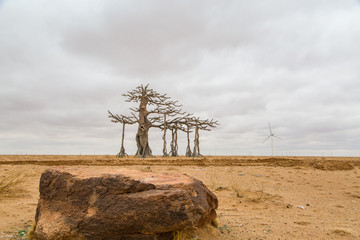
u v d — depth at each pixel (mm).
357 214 9195
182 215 5461
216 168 22609
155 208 5387
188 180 6398
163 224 5449
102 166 24094
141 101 52281
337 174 19703
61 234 5617
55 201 6191
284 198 11547
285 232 7098
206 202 6359
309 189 13844
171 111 54781
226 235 6656
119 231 5492
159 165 25734
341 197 12031
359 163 29172
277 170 21359
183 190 5645
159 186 5801
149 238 5570
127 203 5480
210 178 16781
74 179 5992
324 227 7633
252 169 21906
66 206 5973
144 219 5406
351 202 11062
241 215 8836
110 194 5648
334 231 7203
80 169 6945
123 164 26672
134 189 5672
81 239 5551
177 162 30375
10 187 11938
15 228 6805
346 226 7711
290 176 18047
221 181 15742
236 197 11531
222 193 12336
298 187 14320
